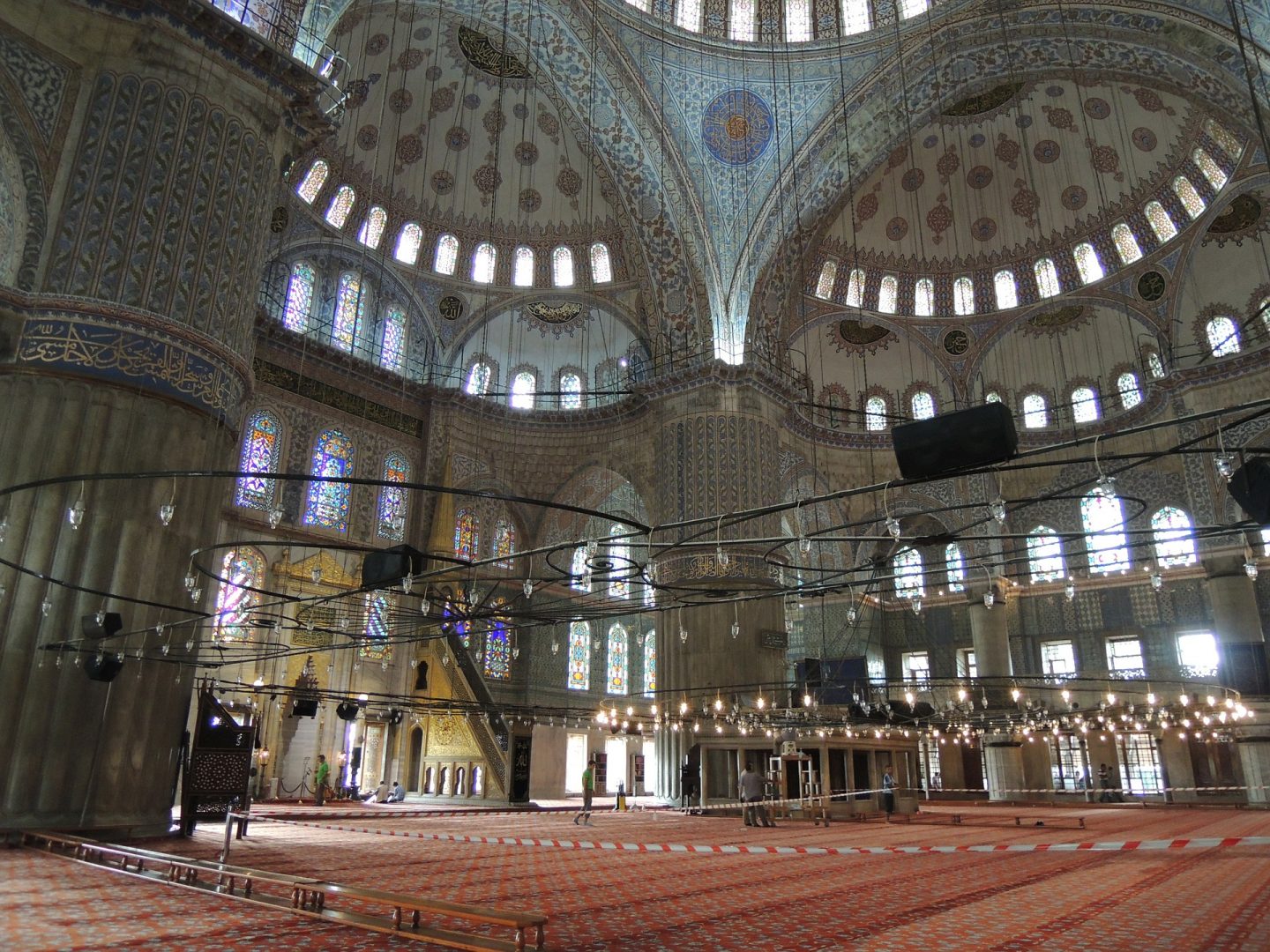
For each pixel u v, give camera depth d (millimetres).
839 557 26547
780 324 22828
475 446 23797
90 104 10953
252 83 12094
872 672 25984
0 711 9102
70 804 9242
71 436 9914
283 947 4723
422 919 5734
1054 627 24422
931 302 26109
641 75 20406
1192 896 6676
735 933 5320
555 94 20859
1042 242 24719
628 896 6785
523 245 24969
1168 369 22641
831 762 18906
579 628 26531
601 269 24719
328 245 21719
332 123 13062
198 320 11039
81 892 6285
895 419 26422
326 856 8969
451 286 24219
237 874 6234
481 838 11547
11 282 10156
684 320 21906
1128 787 23016
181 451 10617
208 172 11477
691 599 19906
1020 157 23688
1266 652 20391
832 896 6859
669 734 19859
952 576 25891
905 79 20141
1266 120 15945
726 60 21156
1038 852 10320
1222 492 21047
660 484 21516
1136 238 23188
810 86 21062
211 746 10648
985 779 25750
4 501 9539
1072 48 18422
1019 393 25828
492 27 19172
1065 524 24750
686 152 21250
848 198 22438
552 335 25516
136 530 10031
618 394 24750
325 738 19281
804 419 25484
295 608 19125
